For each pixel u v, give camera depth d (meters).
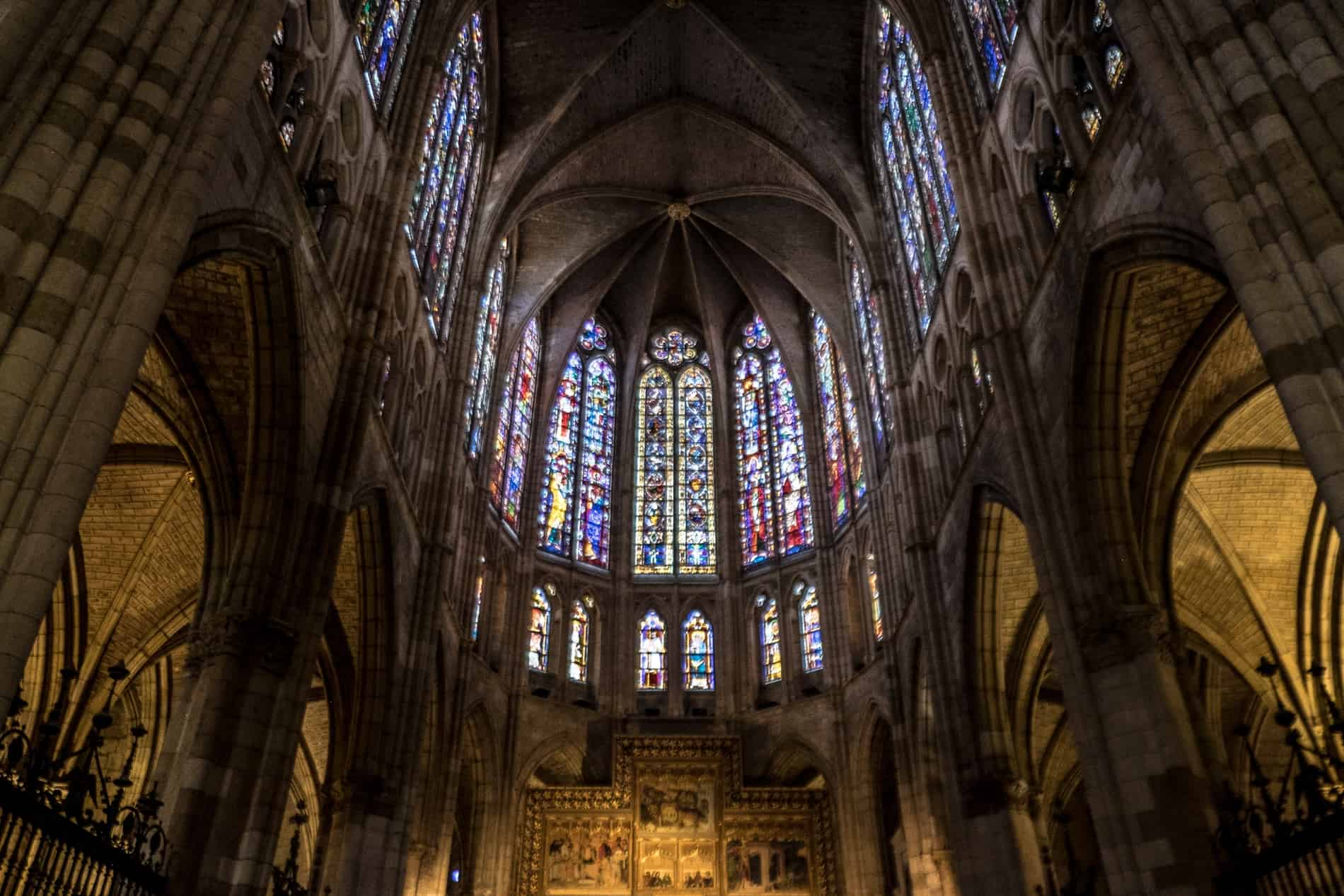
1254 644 27.20
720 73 36.16
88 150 10.73
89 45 11.29
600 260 42.72
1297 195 10.44
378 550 22.84
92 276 10.35
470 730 33.00
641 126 37.91
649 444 43.28
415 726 24.19
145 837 12.85
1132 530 17.25
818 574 37.34
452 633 29.91
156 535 24.64
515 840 32.72
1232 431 22.56
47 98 10.81
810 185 36.44
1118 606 16.45
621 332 45.28
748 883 32.16
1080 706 16.55
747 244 41.19
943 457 26.55
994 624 23.72
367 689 23.14
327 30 19.06
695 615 39.47
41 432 9.56
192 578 26.03
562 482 40.69
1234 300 17.06
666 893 31.94
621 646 38.19
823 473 39.50
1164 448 18.31
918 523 27.27
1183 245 14.60
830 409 40.12
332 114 19.34
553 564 38.59
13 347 9.66
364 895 21.77
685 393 44.53
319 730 35.06
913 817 28.55
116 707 29.66
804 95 35.06
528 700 34.88
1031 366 19.77
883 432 33.59
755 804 33.28
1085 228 17.25
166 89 11.59
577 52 34.56
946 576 25.66
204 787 14.46
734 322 45.34
